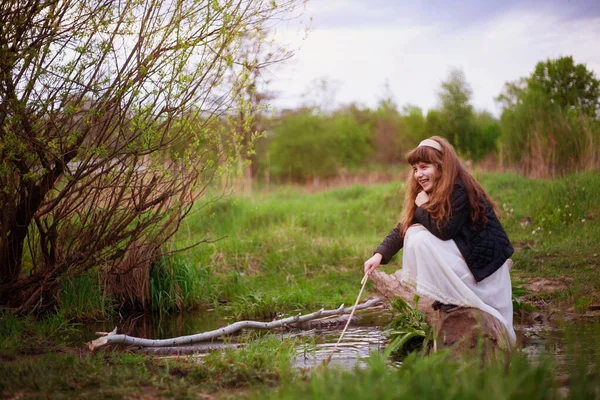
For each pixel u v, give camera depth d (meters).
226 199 11.18
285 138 30.61
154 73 5.18
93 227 5.64
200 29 5.25
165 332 5.77
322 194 16.09
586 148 12.87
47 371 3.66
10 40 4.97
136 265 6.20
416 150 4.46
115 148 5.23
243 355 4.09
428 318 4.89
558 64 18.36
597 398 2.82
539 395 2.69
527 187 12.02
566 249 7.99
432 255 4.32
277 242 9.20
